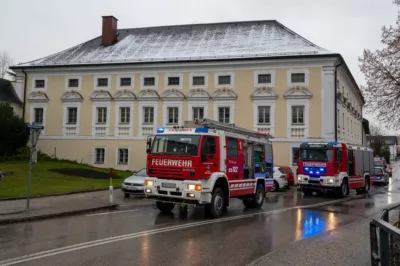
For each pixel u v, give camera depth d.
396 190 27.50
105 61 33.34
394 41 12.88
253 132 15.87
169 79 32.31
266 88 30.03
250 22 36.44
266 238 9.23
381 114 13.41
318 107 28.95
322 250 7.60
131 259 7.08
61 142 34.00
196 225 10.96
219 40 34.31
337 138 29.44
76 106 33.97
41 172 25.28
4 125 29.41
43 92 34.72
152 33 38.12
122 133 32.88
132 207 15.09
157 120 32.16
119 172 30.92
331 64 28.83
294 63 29.61
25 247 7.91
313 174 20.75
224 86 31.02
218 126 13.38
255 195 15.59
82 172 27.39
